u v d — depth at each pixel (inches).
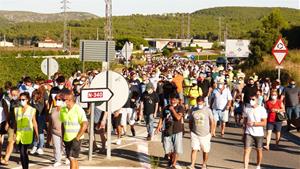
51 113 633.6
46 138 824.9
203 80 1104.2
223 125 924.6
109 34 1456.7
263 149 797.9
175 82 1114.1
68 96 542.0
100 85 666.8
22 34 7795.3
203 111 631.2
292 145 842.8
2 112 643.5
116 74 670.5
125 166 632.4
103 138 727.1
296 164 687.1
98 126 721.6
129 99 883.4
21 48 4315.9
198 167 657.6
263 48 2819.9
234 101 1123.9
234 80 1311.5
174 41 7593.5
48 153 721.6
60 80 726.5
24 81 835.4
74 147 543.8
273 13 2952.8
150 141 842.8
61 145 645.3
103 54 669.3
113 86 671.1
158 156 711.7
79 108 544.4
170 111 639.1
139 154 719.7
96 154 714.2
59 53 4042.8
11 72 2095.2
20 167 631.2
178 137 636.7
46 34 7859.3
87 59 670.5
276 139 831.7
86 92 636.1
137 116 1072.2
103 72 668.1
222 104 915.4
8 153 643.5
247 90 957.8
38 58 2274.9
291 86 954.7
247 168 637.3
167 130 637.3
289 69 2130.9
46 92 724.0
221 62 3528.5
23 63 2167.8
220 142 863.7
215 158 721.0
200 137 631.8
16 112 603.5
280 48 971.9
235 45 2849.4
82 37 7495.1
